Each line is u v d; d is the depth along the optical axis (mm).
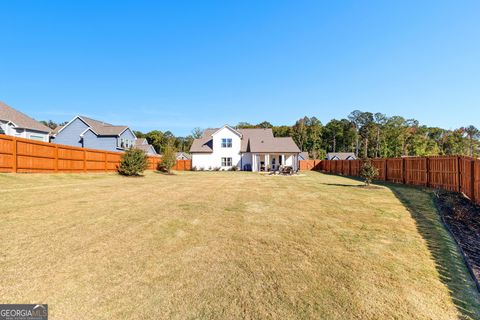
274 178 19625
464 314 2809
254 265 3818
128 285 3178
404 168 15156
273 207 7914
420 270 3771
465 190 9688
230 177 20469
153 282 3268
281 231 5465
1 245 4195
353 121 78125
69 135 27703
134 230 5262
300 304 2873
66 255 3947
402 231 5555
